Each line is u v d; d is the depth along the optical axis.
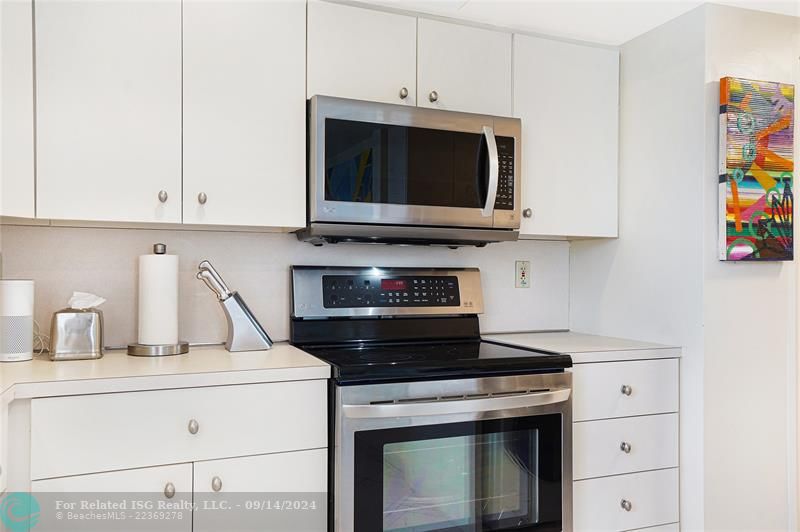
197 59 1.72
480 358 1.76
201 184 1.72
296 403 1.57
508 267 2.44
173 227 1.89
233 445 1.51
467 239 2.05
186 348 1.82
